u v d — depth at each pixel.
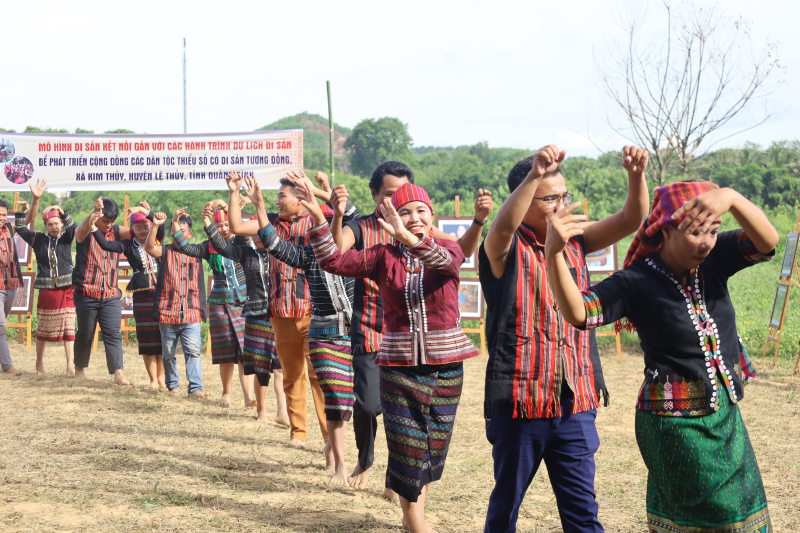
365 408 4.39
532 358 2.77
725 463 2.47
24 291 12.15
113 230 8.71
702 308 2.52
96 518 3.63
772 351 10.73
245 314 6.59
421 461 3.41
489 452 5.74
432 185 63.47
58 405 7.02
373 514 4.00
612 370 9.98
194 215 22.16
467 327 12.92
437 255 3.29
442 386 3.49
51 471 4.50
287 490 4.42
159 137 11.66
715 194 2.34
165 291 7.91
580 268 2.96
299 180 3.46
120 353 8.69
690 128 13.19
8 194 15.64
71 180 11.68
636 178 2.92
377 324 4.36
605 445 5.86
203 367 10.70
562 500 2.83
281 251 4.41
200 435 6.00
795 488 4.59
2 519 3.52
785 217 27.70
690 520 2.51
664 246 2.52
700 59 13.00
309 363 5.27
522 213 2.63
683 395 2.50
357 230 4.22
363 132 109.44
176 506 3.92
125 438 5.70
